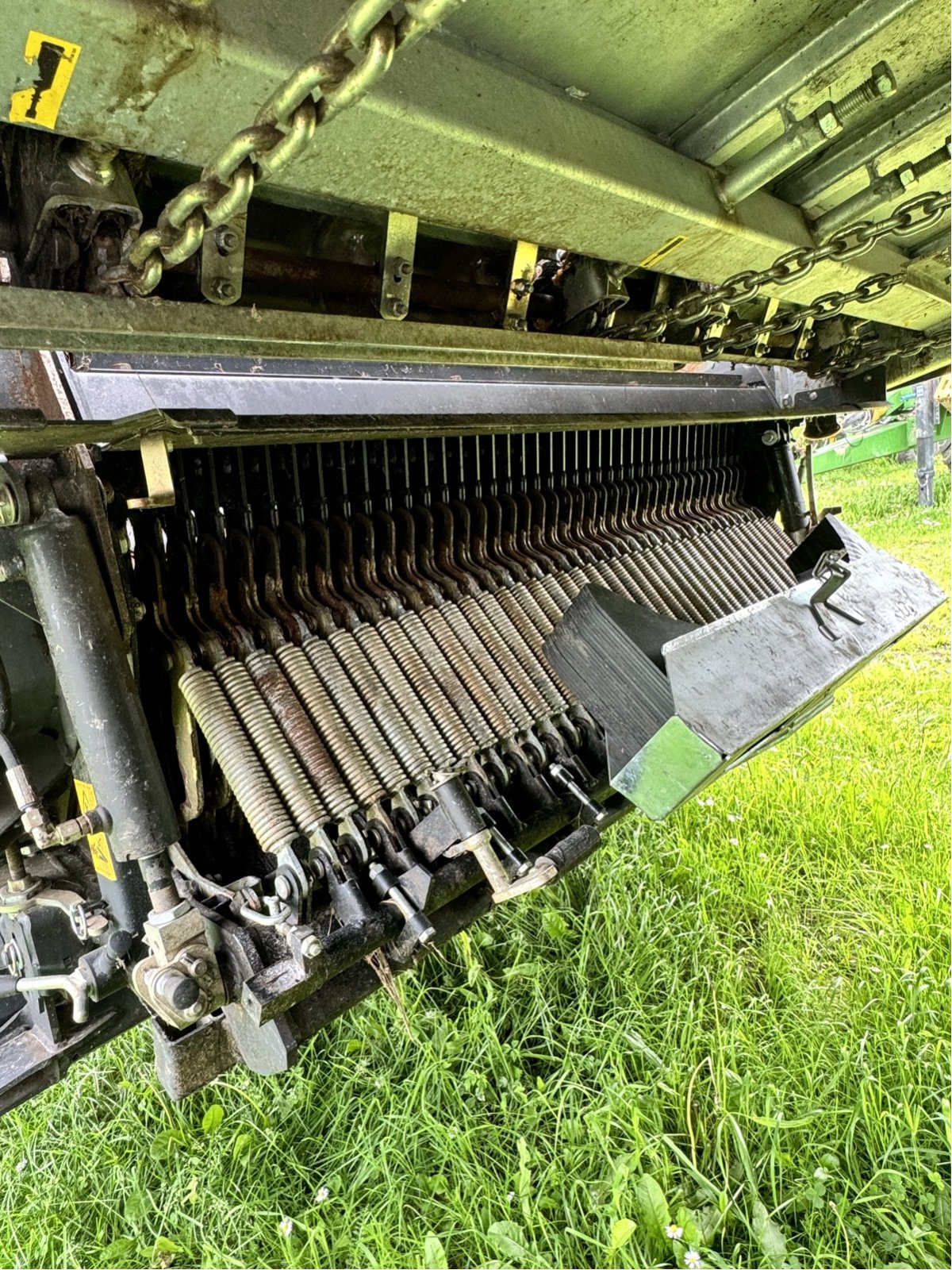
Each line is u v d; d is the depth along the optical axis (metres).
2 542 1.38
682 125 1.62
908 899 3.16
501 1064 2.60
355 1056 2.73
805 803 3.80
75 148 1.04
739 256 1.83
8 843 1.65
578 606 1.90
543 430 2.18
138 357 1.84
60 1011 1.77
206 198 0.92
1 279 1.24
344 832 1.68
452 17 1.21
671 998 2.74
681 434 3.41
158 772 1.38
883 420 10.39
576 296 1.99
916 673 5.25
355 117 1.08
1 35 0.81
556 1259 2.03
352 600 2.08
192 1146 2.47
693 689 1.77
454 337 1.63
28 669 1.57
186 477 1.88
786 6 1.35
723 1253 2.07
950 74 1.61
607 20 1.29
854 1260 2.05
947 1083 2.45
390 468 2.36
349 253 1.66
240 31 0.92
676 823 3.69
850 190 1.94
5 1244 2.30
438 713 1.93
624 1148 2.32
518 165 1.28
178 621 1.80
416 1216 2.20
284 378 2.08
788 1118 2.39
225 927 1.45
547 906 3.18
